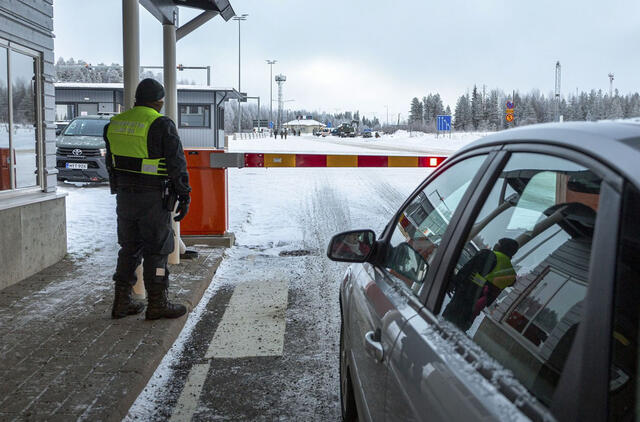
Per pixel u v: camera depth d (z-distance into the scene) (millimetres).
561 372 1265
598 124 1491
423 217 2547
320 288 6660
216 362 4574
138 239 5207
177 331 5137
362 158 8602
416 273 2344
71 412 3508
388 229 3041
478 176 2043
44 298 5871
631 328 1186
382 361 2168
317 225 10695
